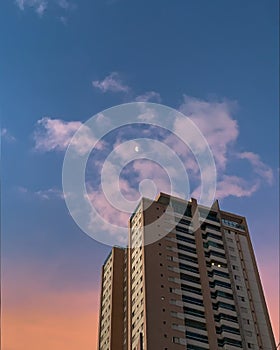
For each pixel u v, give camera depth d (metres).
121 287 84.94
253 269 88.75
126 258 88.31
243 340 76.50
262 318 81.38
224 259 87.31
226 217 96.44
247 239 94.06
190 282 79.69
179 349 69.88
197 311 76.19
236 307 80.38
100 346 81.75
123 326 79.25
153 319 71.62
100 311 87.62
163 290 76.12
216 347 73.25
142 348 69.12
